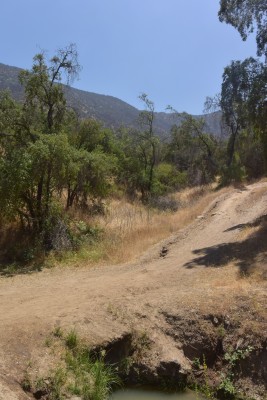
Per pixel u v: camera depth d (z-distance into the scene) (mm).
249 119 18031
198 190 35281
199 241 16141
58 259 14891
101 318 7848
